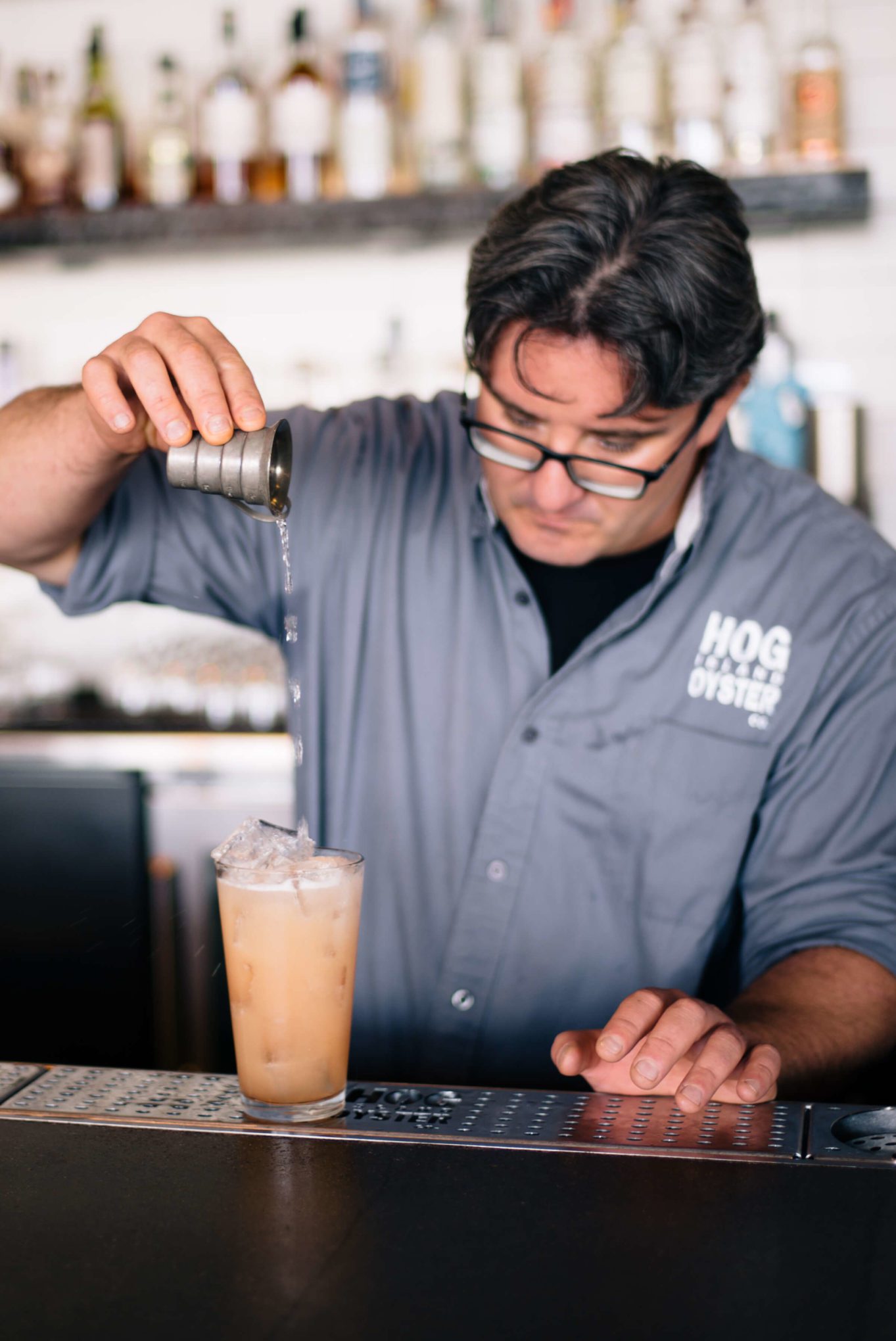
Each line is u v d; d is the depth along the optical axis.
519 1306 0.63
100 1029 2.62
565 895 1.43
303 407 1.60
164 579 1.49
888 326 2.87
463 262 2.99
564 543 1.27
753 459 1.53
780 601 1.43
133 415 1.03
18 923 2.63
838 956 1.29
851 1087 1.18
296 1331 0.61
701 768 1.42
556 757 1.42
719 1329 0.61
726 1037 0.94
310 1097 0.87
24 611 3.06
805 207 2.53
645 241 1.09
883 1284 0.65
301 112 2.69
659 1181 0.77
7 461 1.25
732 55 2.60
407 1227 0.71
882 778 1.37
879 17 2.82
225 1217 0.72
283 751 2.62
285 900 0.85
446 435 1.55
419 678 1.49
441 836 1.47
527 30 2.86
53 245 2.74
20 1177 0.78
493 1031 1.43
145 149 2.94
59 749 2.67
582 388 1.11
